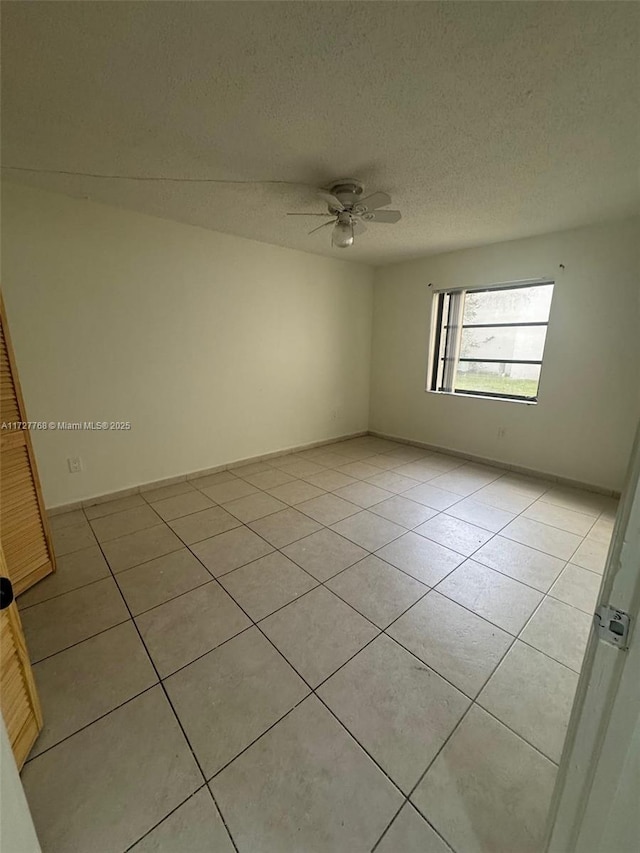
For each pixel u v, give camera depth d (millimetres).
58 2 1053
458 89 1411
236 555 2242
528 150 1844
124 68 1309
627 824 636
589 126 1634
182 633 1646
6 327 1744
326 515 2773
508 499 3082
